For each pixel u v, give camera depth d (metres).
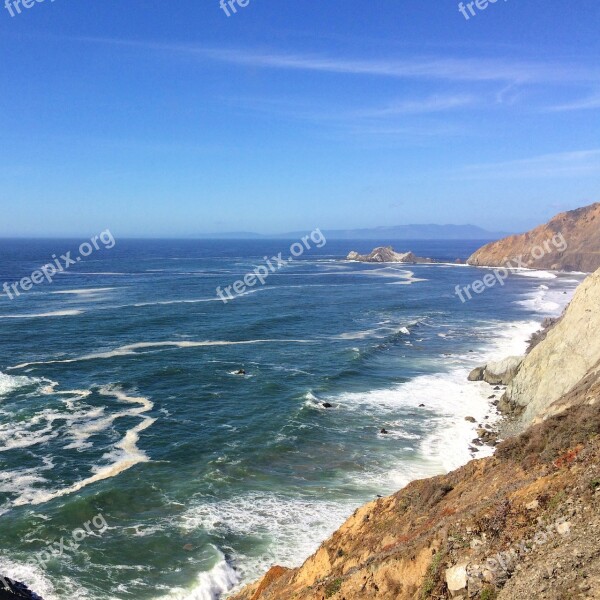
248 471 26.47
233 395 38.12
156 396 37.72
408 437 30.75
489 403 36.75
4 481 25.09
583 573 8.83
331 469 26.75
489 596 9.74
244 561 19.56
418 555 11.59
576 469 11.93
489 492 13.89
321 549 15.87
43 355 48.06
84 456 27.92
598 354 30.00
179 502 23.55
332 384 40.81
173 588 18.08
